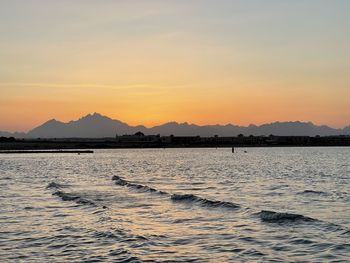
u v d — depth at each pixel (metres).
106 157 193.62
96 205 34.06
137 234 22.98
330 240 20.98
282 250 19.45
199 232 23.73
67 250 19.66
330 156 182.75
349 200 38.06
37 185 55.22
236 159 160.25
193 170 93.56
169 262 17.58
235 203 35.81
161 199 38.81
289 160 144.38
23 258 18.34
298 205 34.69
